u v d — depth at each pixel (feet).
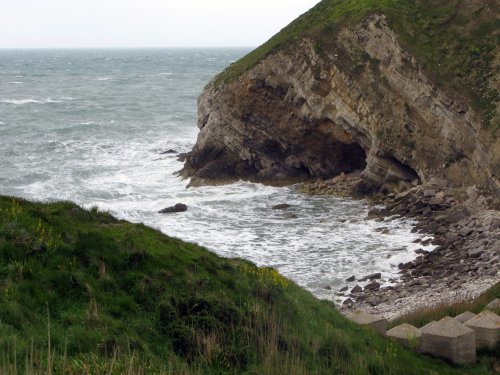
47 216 46.09
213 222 116.98
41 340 33.99
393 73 135.54
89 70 629.51
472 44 133.59
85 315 37.50
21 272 38.40
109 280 41.06
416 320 59.06
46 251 41.11
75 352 34.63
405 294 78.59
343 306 75.92
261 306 45.09
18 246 40.63
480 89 124.36
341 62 142.61
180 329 39.78
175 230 111.34
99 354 34.81
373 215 116.88
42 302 37.24
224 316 42.22
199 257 48.67
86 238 43.68
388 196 127.95
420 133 129.90
